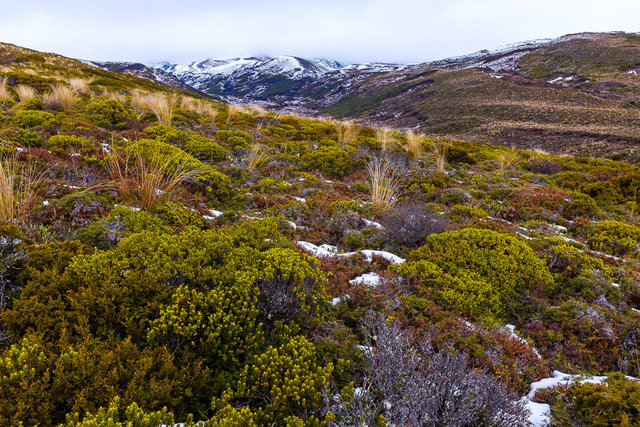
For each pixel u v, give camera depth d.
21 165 6.12
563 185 12.38
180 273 3.50
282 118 21.23
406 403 2.63
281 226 6.41
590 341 4.19
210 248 3.87
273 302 3.48
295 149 13.06
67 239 3.81
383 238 6.40
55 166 6.40
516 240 5.86
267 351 2.98
